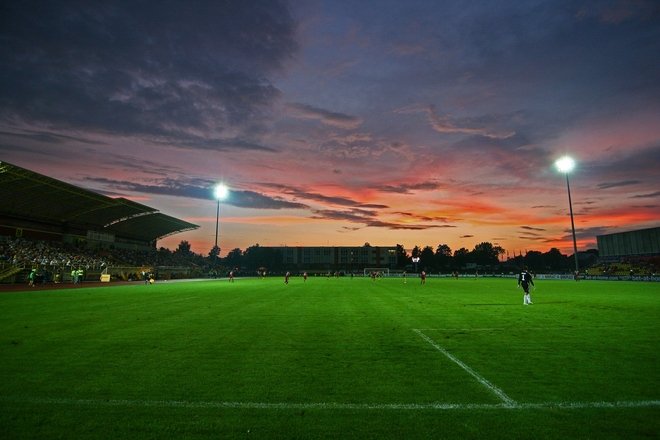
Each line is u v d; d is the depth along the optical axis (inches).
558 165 2066.9
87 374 246.1
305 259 5123.0
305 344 337.1
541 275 2736.2
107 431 166.2
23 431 165.9
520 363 273.4
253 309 611.5
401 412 186.9
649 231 2738.7
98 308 622.2
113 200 1936.5
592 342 344.8
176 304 692.7
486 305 677.9
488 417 180.5
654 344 336.2
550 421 176.6
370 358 288.2
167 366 265.1
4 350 311.4
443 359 284.7
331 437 161.0
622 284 1582.2
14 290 1135.6
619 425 172.2
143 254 2834.6
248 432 165.5
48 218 1994.3
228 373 249.1
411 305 678.5
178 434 163.6
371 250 5132.9
